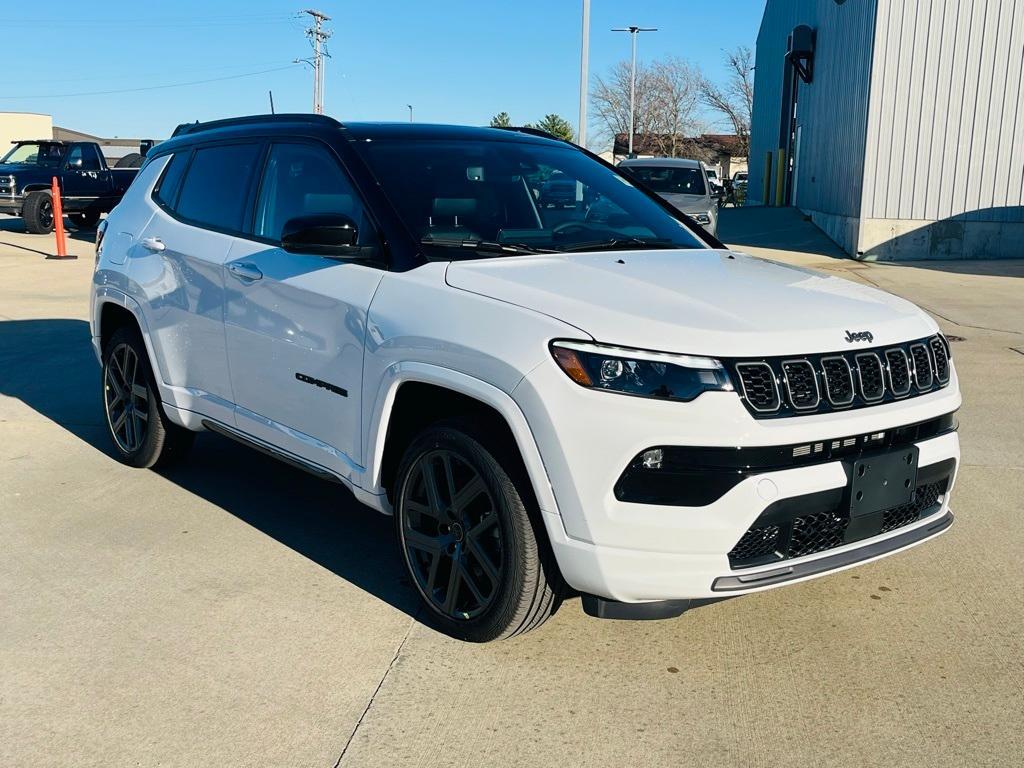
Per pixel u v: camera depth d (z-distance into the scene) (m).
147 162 5.55
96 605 3.74
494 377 3.11
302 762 2.77
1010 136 16.64
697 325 3.00
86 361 8.40
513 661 3.33
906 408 3.21
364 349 3.61
